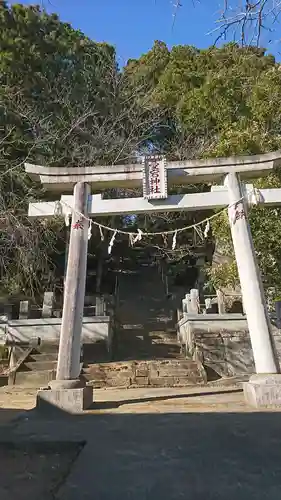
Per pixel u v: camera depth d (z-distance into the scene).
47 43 18.11
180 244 21.22
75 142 16.61
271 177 12.08
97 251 22.31
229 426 4.85
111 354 14.39
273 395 6.39
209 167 8.33
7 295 16.83
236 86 16.25
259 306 7.18
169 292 22.52
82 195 8.25
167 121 21.05
